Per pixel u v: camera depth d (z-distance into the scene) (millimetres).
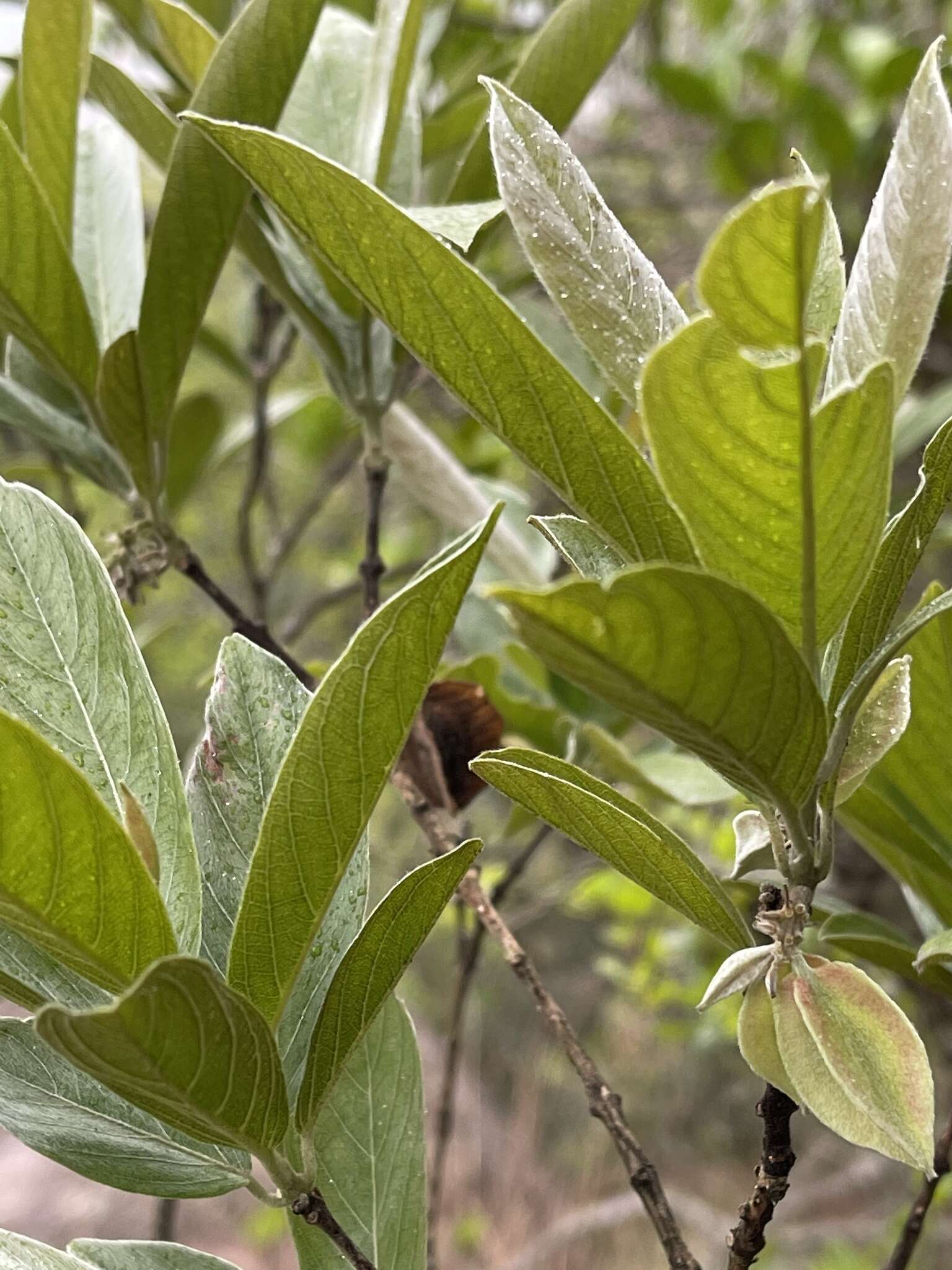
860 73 992
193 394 678
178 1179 314
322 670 534
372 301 269
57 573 315
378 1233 353
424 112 705
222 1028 262
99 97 500
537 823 598
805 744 253
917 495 270
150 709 313
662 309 288
